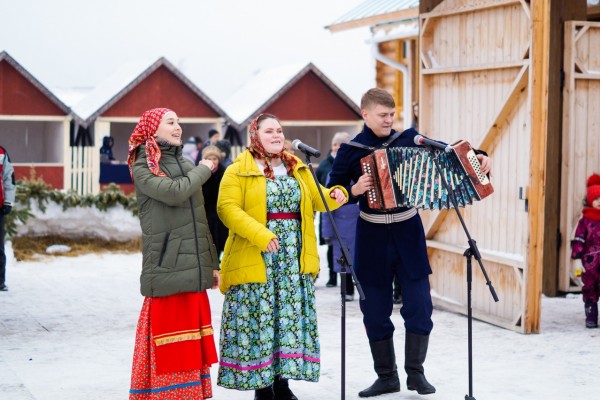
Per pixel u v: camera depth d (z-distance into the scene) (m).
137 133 5.06
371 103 5.50
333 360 6.53
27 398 5.61
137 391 5.00
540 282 7.36
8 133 23.70
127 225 13.01
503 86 7.68
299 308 5.19
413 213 5.59
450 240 8.59
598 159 9.24
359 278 5.64
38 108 21.59
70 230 12.91
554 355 6.66
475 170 5.24
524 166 7.48
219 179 9.56
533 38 7.18
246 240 5.12
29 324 7.83
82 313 8.32
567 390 5.73
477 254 5.14
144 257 4.97
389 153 5.38
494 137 7.88
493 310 7.92
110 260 11.78
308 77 24.38
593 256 7.52
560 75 9.05
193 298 4.99
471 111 8.12
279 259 5.18
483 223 8.08
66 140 21.92
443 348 6.87
